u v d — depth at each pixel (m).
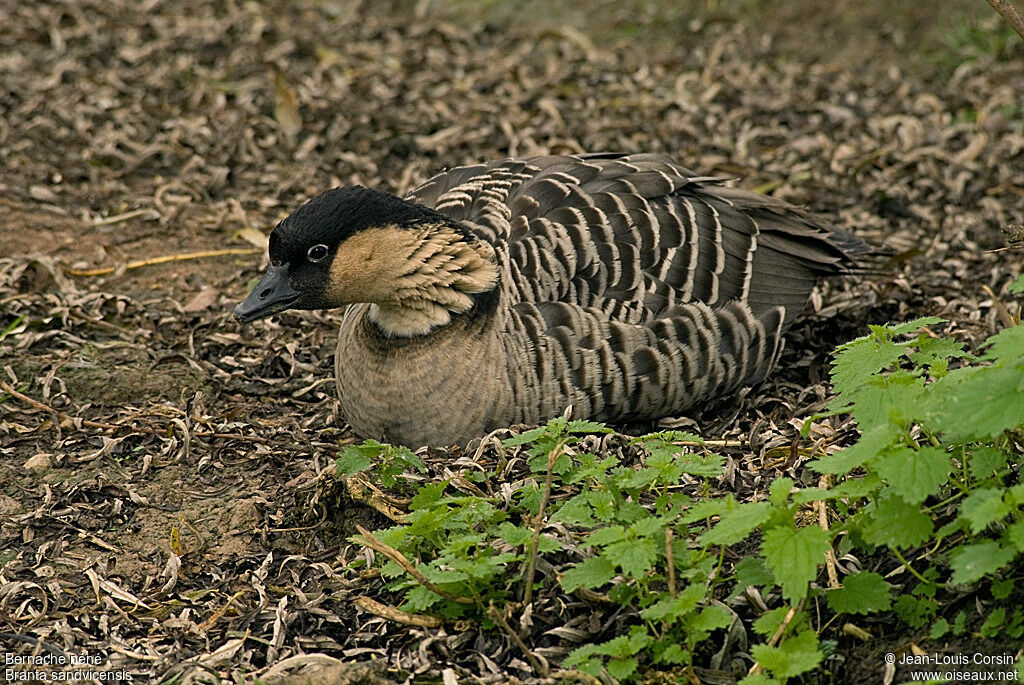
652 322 10.16
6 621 8.38
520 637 7.84
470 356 9.82
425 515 7.71
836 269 11.58
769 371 11.01
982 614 7.32
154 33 17.83
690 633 7.18
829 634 7.53
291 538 9.19
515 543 7.74
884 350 7.95
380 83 16.52
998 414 6.51
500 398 9.82
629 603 7.74
